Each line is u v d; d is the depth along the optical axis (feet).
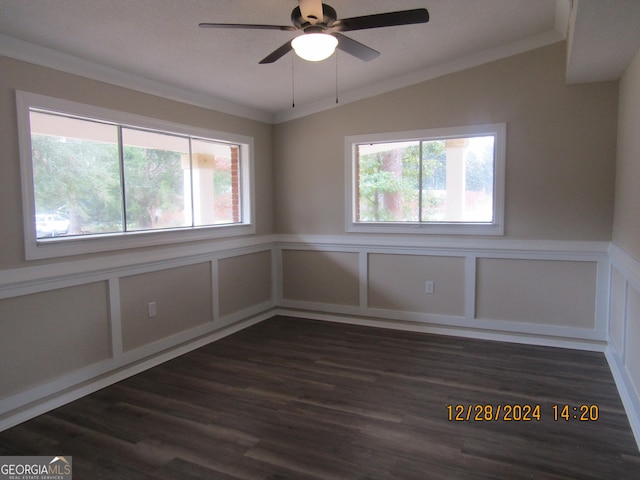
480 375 10.55
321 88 13.80
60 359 9.39
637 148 8.84
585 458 7.13
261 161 15.81
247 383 10.30
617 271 10.72
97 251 10.16
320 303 15.93
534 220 12.46
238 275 14.83
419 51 11.84
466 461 7.09
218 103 13.60
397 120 13.94
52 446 7.70
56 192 9.50
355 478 6.69
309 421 8.46
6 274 8.41
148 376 10.78
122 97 10.64
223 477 6.77
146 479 6.75
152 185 11.80
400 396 9.48
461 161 13.42
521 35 11.64
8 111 8.38
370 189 14.84
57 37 8.54
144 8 7.99
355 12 9.27
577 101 11.75
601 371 10.68
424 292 14.12
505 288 13.01
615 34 8.11
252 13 8.62
